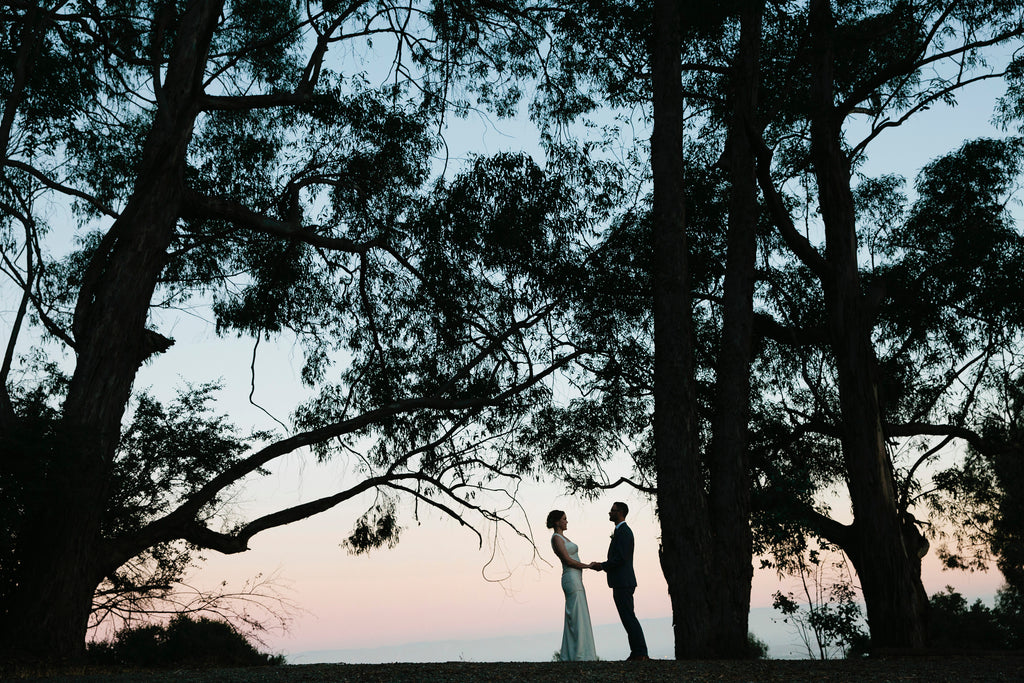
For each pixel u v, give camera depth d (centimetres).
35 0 1647
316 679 880
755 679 836
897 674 881
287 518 1709
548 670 942
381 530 2027
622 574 1142
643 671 926
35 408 1415
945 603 2745
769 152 1677
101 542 1505
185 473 1641
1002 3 1709
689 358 1628
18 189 1906
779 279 2173
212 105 1809
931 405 2189
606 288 1975
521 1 2048
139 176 1719
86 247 2170
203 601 1742
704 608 1498
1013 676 841
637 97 2134
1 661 1266
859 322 1642
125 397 1588
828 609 2000
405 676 896
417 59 2114
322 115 2102
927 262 2134
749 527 1605
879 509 1547
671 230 1692
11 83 1862
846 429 1612
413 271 2030
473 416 1923
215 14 1830
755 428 2162
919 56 1733
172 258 2191
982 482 2170
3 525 1295
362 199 2106
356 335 2216
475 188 1847
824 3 1794
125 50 2061
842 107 1764
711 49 2128
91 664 1471
